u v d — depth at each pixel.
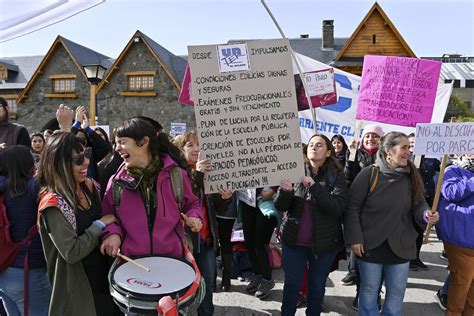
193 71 3.02
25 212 2.58
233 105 3.08
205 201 3.43
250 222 4.48
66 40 23.78
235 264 5.04
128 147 2.29
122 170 2.43
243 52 3.08
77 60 22.98
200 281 2.16
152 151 2.36
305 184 3.17
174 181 2.41
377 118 4.96
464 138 3.24
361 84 5.06
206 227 3.40
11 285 2.63
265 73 3.12
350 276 4.82
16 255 2.60
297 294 3.45
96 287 2.45
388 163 3.21
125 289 1.95
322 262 3.35
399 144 3.10
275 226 4.43
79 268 2.33
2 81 27.02
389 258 3.17
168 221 2.34
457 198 3.36
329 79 5.24
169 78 21.73
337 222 3.34
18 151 2.62
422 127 3.21
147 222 2.32
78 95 23.06
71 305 2.31
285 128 3.16
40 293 2.67
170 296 1.93
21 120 23.84
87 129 4.13
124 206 2.35
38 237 2.63
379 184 3.17
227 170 3.08
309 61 6.79
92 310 2.35
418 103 4.82
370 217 3.19
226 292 4.55
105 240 2.27
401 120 4.89
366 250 3.19
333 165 3.37
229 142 3.08
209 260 3.45
